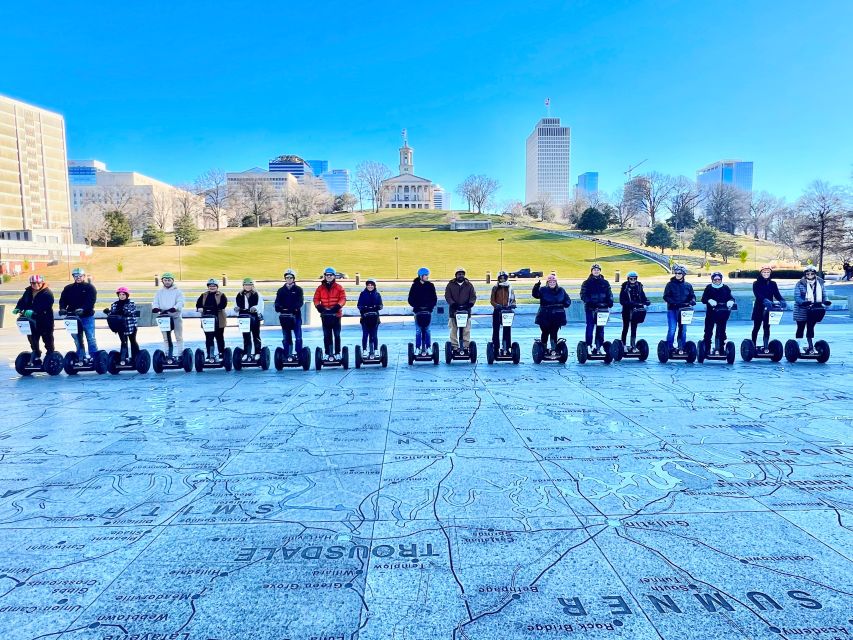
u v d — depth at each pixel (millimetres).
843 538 3309
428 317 9641
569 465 4598
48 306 9242
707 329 9734
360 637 2467
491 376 8602
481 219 108312
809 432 5480
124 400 7238
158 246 74875
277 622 2576
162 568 3043
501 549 3219
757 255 80875
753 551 3168
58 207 111312
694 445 5098
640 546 3236
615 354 9695
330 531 3459
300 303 9562
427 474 4426
